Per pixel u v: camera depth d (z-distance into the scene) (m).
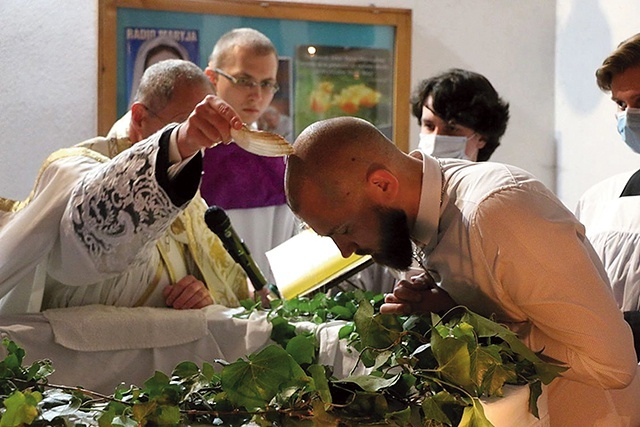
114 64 4.37
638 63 2.65
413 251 1.97
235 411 1.41
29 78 4.37
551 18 5.01
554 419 1.96
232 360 2.32
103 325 2.28
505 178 1.75
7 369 1.59
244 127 1.77
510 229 1.68
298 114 4.65
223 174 3.88
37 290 2.45
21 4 4.34
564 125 4.96
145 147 2.18
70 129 4.41
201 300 2.51
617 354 1.67
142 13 4.38
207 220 2.47
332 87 4.69
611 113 4.49
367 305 1.72
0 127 4.36
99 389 2.29
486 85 3.22
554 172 5.09
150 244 2.29
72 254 2.27
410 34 4.78
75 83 4.41
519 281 1.68
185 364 1.58
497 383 1.51
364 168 1.75
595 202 2.91
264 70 3.71
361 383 1.45
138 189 2.16
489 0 4.94
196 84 2.55
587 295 1.65
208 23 4.47
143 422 1.34
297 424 1.38
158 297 2.58
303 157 1.75
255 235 3.93
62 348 2.26
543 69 5.04
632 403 2.00
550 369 1.63
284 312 2.39
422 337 1.67
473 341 1.55
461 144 3.18
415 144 4.84
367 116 4.75
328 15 4.64
